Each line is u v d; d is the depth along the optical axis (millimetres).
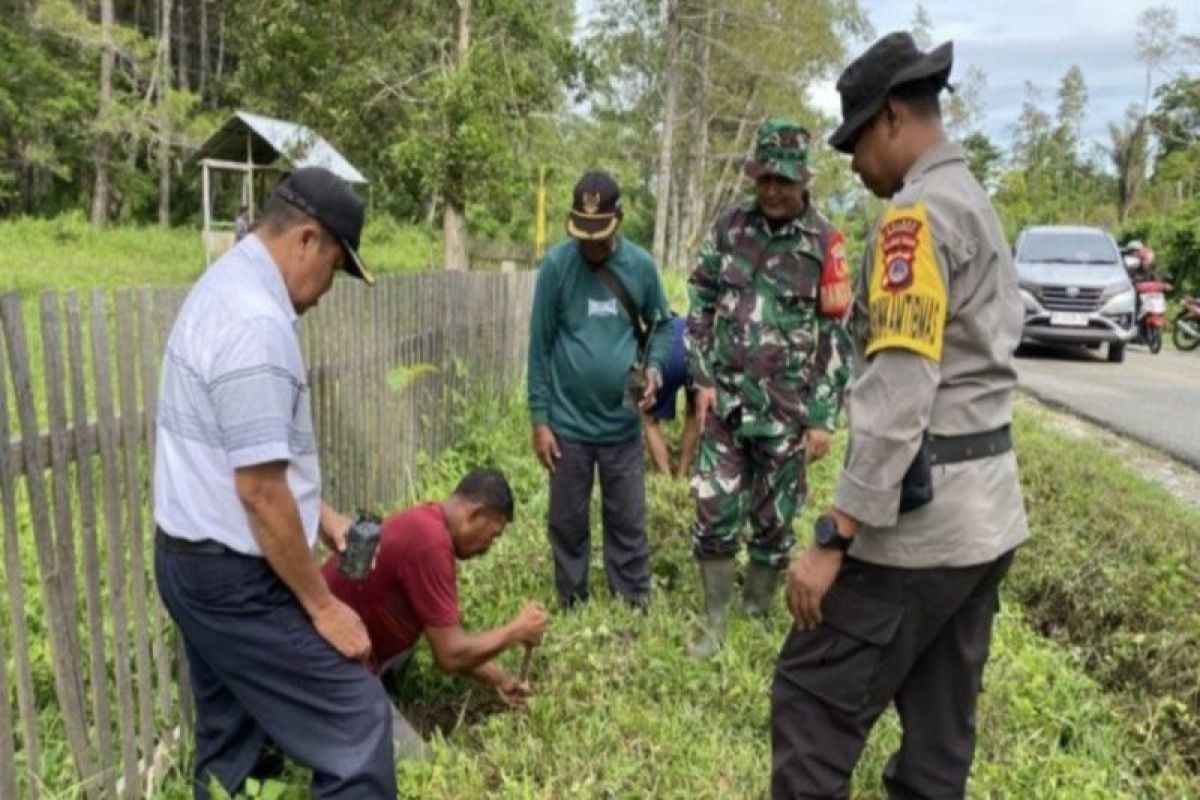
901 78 2086
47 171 31766
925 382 1967
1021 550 4523
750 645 3566
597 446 3818
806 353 3602
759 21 26625
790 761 2291
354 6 13555
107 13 29906
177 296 2887
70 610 2438
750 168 3477
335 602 2314
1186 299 16438
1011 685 3250
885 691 2217
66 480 2410
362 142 14508
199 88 37406
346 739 2324
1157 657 3578
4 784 2264
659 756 2834
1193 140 49062
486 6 14055
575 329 3742
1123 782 2887
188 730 2920
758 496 3748
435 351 5609
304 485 2336
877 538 2115
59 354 2383
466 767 2758
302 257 2285
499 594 3947
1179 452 7922
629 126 29578
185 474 2209
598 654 3389
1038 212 49500
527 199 18656
